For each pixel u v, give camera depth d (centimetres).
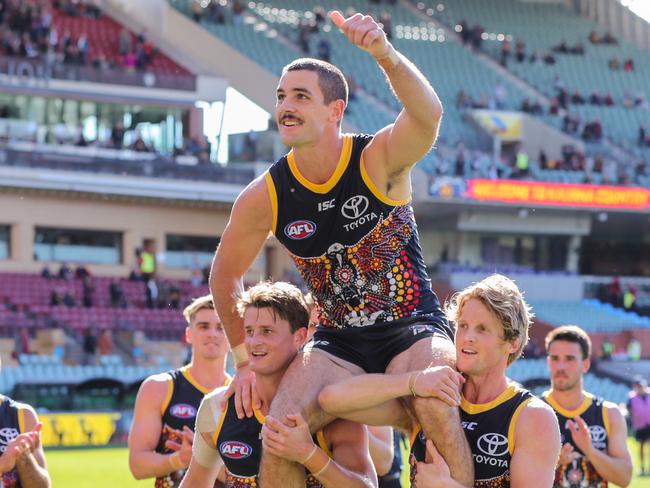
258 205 461
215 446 506
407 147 435
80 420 2169
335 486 443
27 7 3459
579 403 696
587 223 3647
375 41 414
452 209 3466
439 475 421
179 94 3384
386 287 456
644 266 4053
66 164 3109
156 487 646
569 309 3450
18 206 3156
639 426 1706
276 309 470
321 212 450
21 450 539
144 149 3262
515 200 3372
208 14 3747
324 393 440
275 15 3900
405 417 450
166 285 3089
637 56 4281
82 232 3269
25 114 3250
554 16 4425
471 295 438
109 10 3806
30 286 3008
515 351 441
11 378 2488
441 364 437
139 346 2738
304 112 438
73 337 2662
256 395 488
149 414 648
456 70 3919
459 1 4312
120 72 3312
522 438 433
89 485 1429
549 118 3778
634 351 3167
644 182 3603
